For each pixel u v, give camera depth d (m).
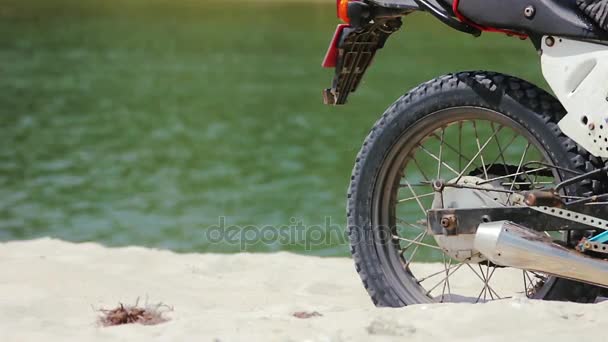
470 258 14.34
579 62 13.51
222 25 157.88
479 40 134.62
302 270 20.20
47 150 64.94
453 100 14.43
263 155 62.84
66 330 13.81
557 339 12.15
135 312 14.68
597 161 13.72
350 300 17.58
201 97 92.00
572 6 13.64
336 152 63.44
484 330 12.85
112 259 20.95
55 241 22.67
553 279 14.10
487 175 14.77
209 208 45.81
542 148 13.95
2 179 54.62
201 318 13.89
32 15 168.00
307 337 12.71
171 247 37.03
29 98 88.69
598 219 13.46
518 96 14.02
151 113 82.88
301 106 85.56
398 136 14.84
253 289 18.28
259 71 110.69
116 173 56.62
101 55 122.75
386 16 14.73
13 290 16.48
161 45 133.75
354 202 15.13
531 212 13.76
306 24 160.00
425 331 12.82
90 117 79.88
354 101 85.88
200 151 64.88
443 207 14.54
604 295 14.16
